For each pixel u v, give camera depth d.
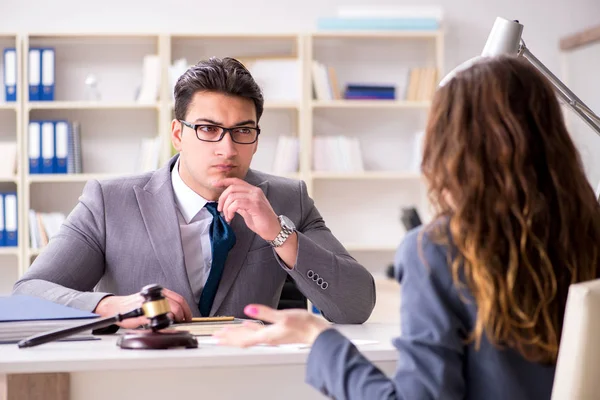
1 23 5.68
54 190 5.72
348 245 5.70
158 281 2.23
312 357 1.28
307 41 5.68
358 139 5.99
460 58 6.05
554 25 6.10
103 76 5.77
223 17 5.87
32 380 1.47
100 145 5.77
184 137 2.18
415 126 6.04
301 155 5.67
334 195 6.05
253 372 1.56
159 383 1.53
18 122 5.43
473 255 1.19
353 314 2.12
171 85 5.53
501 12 6.08
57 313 1.80
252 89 2.17
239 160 2.16
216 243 2.22
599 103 5.71
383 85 5.78
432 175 1.28
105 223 2.29
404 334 1.21
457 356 1.19
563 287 1.24
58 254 2.23
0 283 5.68
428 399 1.16
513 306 1.20
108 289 2.29
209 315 2.23
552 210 1.25
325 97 5.72
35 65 5.48
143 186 2.33
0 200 5.41
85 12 5.76
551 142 1.25
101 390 1.52
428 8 5.80
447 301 1.21
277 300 2.33
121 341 1.61
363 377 1.22
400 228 6.07
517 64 1.29
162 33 5.54
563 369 1.16
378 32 5.72
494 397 1.20
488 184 1.22
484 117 1.24
